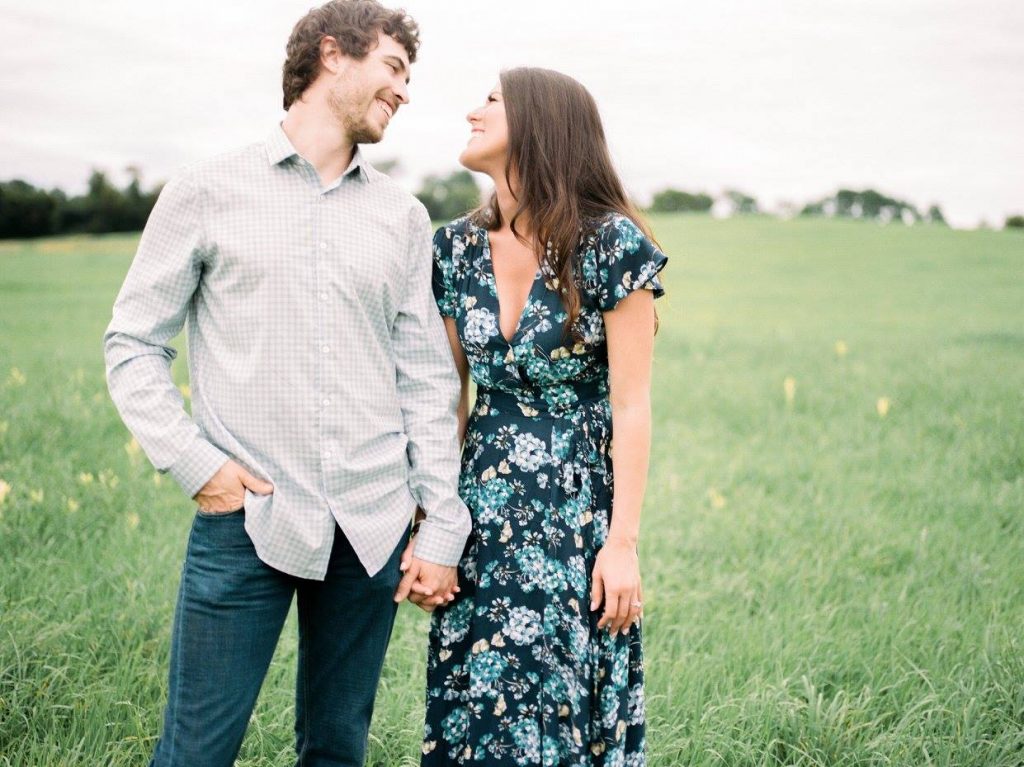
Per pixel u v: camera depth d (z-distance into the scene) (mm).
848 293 22031
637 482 2490
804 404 8773
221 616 2334
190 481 2279
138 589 3908
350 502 2395
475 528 2574
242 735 2422
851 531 5059
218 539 2330
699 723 3125
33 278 23547
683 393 9391
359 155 2518
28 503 4715
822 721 3115
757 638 3711
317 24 2391
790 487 5992
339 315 2377
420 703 3285
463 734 2621
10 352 11086
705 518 5211
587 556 2539
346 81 2385
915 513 5387
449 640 2611
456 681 2617
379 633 2535
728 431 7801
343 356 2383
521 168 2506
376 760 3016
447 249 2682
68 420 6855
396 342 2564
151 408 2275
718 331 15070
